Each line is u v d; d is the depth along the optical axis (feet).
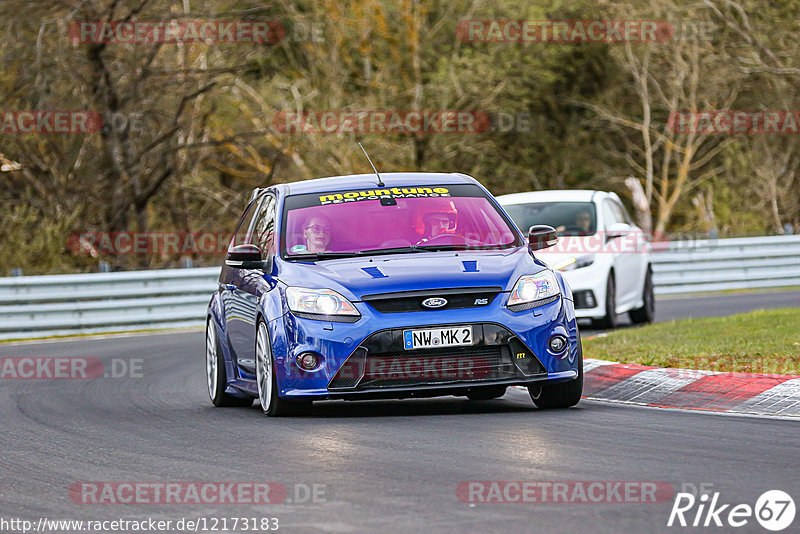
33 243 293.23
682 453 80.33
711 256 295.07
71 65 313.12
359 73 440.45
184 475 79.05
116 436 100.01
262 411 111.96
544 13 465.47
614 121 505.25
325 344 100.58
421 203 114.83
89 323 242.58
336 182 119.24
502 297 101.76
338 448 86.69
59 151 341.82
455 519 62.44
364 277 102.68
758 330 156.97
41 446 96.07
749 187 483.92
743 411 102.01
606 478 71.87
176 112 330.75
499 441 87.15
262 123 396.16
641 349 142.20
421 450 84.28
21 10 311.47
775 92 475.72
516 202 202.08
